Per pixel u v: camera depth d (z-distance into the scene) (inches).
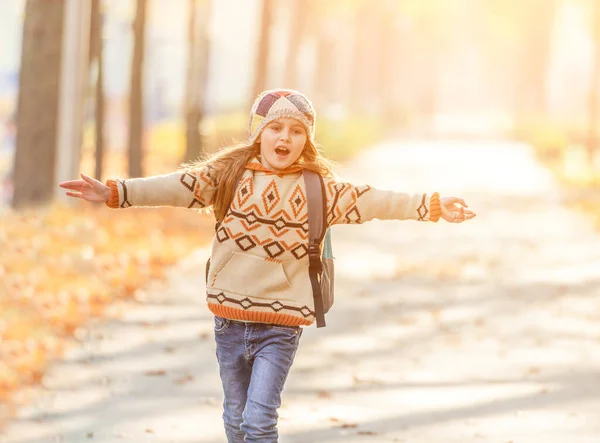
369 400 452.1
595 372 514.9
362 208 283.9
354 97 4183.1
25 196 1018.1
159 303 660.7
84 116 1021.8
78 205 995.9
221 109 3469.5
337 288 761.0
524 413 434.0
